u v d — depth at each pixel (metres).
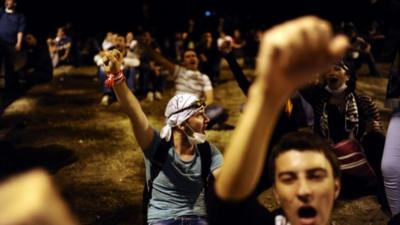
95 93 11.56
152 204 3.17
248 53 15.95
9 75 11.13
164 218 3.10
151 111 9.90
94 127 8.64
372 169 3.68
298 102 7.68
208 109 8.23
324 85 4.09
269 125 0.79
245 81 4.39
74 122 8.99
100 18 20.83
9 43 10.55
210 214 1.48
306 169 1.35
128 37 10.93
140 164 6.82
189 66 7.39
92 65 16.42
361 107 4.04
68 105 10.34
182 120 3.04
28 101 10.52
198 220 3.09
